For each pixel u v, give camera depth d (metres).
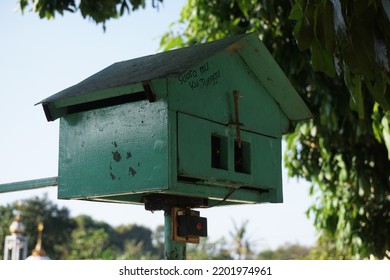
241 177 5.04
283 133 5.84
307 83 9.34
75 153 4.90
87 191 4.77
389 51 3.84
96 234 55.00
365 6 3.89
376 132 7.59
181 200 4.84
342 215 9.66
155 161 4.45
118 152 4.65
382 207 9.69
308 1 4.04
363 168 9.30
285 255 53.94
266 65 5.30
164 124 4.43
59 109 5.03
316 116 9.19
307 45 4.13
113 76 4.99
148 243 97.81
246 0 8.22
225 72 5.09
